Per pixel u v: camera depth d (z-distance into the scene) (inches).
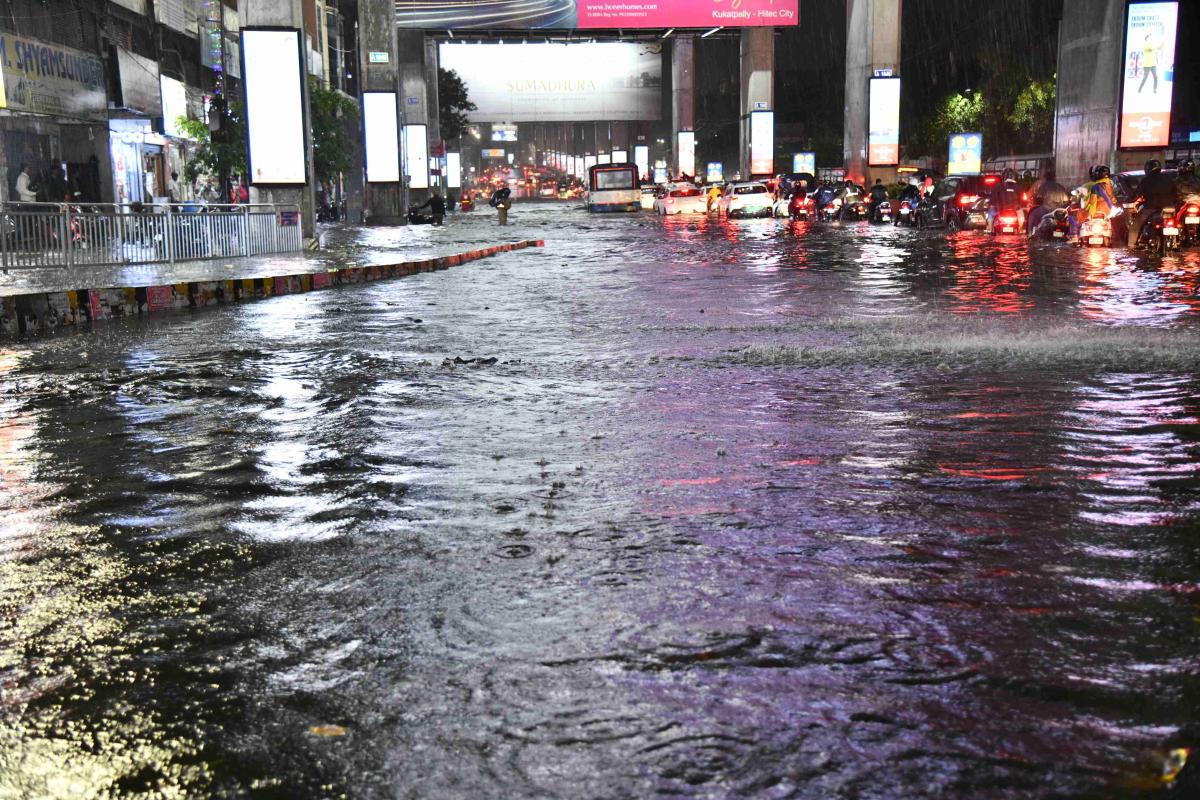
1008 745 105.7
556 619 141.3
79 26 1160.8
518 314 536.4
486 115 4429.1
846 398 298.4
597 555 166.9
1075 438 244.4
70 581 162.2
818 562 162.2
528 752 106.1
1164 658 126.0
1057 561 161.5
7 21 999.0
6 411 307.6
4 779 104.3
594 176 2743.6
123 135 1293.1
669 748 106.2
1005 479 209.8
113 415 298.4
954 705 114.7
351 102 1822.1
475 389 323.3
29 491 217.9
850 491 202.4
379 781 101.3
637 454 235.6
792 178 2290.8
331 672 126.7
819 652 129.1
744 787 98.4
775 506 192.9
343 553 171.8
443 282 756.0
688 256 978.1
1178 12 1294.3
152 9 1382.9
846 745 106.1
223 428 276.2
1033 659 126.2
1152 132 1323.8
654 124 5393.7
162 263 861.8
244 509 199.9
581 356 388.2
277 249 1042.1
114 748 109.8
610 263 911.7
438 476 220.2
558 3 2369.6
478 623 140.6
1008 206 1186.0
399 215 2121.1
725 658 127.7
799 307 539.2
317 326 506.9
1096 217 979.3
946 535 174.7
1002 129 2623.0
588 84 4439.0
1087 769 100.8
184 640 138.0
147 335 494.9
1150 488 201.8
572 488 207.8
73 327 547.2
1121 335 412.8
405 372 359.3
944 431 254.1
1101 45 1504.7
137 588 158.4
